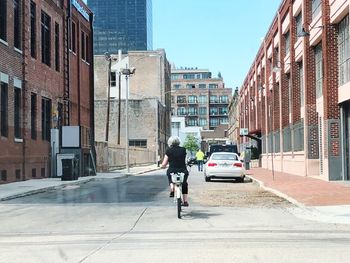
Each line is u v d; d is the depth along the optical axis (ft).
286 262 26.27
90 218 44.57
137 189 76.64
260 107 182.80
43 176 103.76
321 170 92.17
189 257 27.63
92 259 27.48
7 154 84.99
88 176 115.24
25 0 95.25
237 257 27.53
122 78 272.72
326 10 81.41
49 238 34.81
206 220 42.68
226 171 92.63
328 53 81.30
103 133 248.11
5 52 86.02
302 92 107.24
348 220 41.88
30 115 97.45
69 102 123.65
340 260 26.68
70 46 125.18
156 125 249.55
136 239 33.76
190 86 609.83
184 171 44.27
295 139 109.60
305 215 45.96
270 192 69.00
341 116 80.74
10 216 46.42
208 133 508.53
